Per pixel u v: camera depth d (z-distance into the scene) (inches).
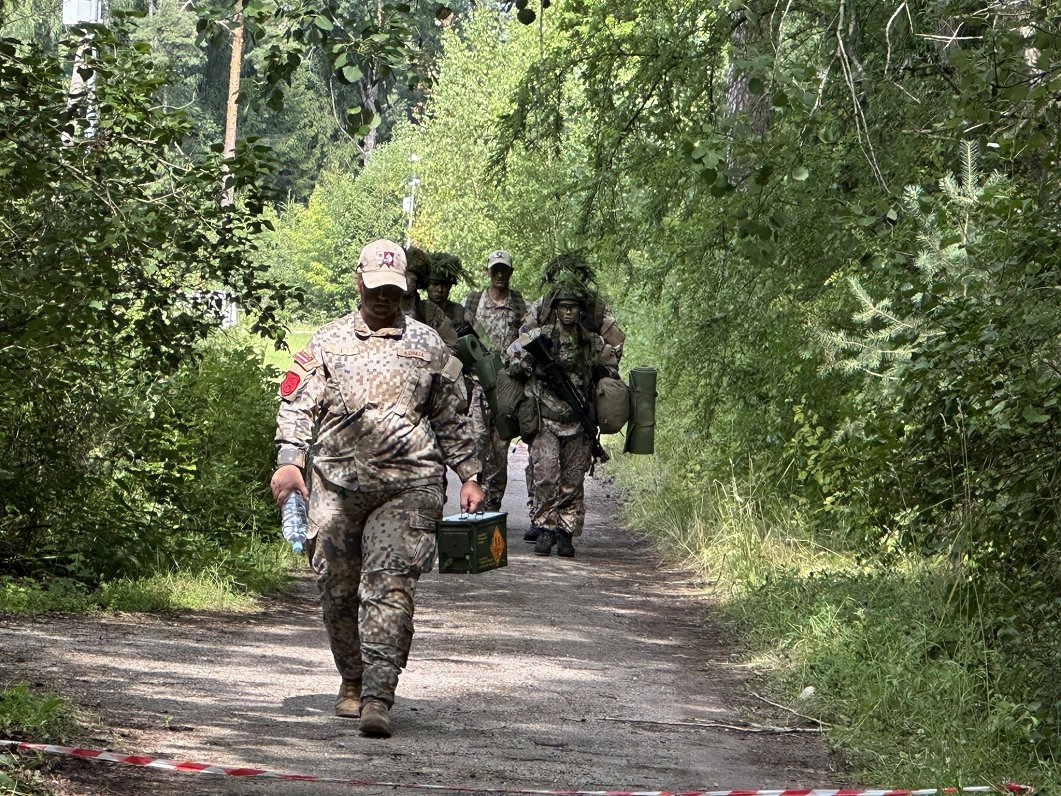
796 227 1136.8
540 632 991.0
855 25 1003.3
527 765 605.0
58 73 825.5
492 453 1493.6
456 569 656.4
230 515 1135.6
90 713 618.8
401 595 638.5
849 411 1016.9
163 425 1043.9
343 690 677.3
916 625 835.4
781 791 563.5
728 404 1401.3
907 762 639.1
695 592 1211.9
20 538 995.3
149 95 873.5
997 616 723.4
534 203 2373.3
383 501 645.3
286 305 947.3
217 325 955.3
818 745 701.9
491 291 1536.7
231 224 908.6
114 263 879.1
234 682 735.1
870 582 993.5
